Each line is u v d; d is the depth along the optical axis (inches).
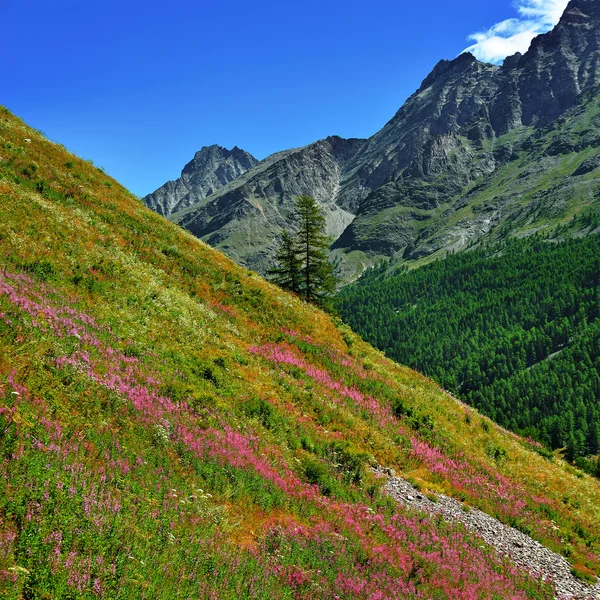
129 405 513.3
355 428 879.1
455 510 740.0
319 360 1170.0
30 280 681.6
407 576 478.9
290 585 371.9
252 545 406.6
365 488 670.5
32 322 539.2
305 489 575.5
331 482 634.2
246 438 622.8
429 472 854.5
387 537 553.0
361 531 533.3
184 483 435.5
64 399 456.8
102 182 1430.9
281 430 719.7
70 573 247.3
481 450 1131.9
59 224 956.0
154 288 972.6
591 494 1165.1
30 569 238.5
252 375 869.2
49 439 364.5
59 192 1136.8
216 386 740.0
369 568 459.8
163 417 538.0
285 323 1301.7
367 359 1406.3
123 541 295.4
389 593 429.7
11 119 1395.2
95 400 485.1
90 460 377.1
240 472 511.2
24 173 1109.1
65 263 828.6
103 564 268.1
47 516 277.9
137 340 724.7
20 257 746.2
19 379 434.9
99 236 1045.8
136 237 1218.6
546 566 677.3
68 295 722.8
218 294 1218.0
